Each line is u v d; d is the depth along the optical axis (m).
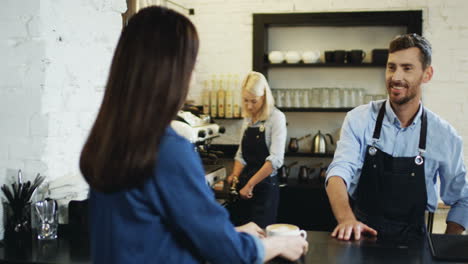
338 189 2.09
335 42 5.04
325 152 4.89
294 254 1.41
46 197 2.40
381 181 2.26
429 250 1.74
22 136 2.39
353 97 4.82
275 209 3.79
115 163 1.07
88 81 2.73
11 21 2.37
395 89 2.12
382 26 4.95
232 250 1.16
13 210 2.24
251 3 5.03
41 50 2.36
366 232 1.95
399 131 2.23
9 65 2.39
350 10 4.89
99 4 2.79
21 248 2.09
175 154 1.10
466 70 4.71
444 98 4.76
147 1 4.14
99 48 2.81
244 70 5.08
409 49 2.08
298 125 5.16
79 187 2.41
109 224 1.12
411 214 2.26
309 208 4.75
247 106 3.80
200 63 5.14
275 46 5.16
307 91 4.90
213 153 4.52
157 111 1.08
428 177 2.25
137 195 1.10
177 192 1.10
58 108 2.48
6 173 2.39
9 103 2.40
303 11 4.95
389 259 1.63
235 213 4.07
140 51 1.09
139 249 1.12
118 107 1.09
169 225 1.14
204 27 5.12
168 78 1.09
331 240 1.85
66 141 2.55
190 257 1.17
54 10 2.43
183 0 5.13
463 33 4.70
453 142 2.20
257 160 3.85
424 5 4.75
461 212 2.23
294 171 5.18
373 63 4.74
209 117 4.39
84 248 2.08
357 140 2.28
